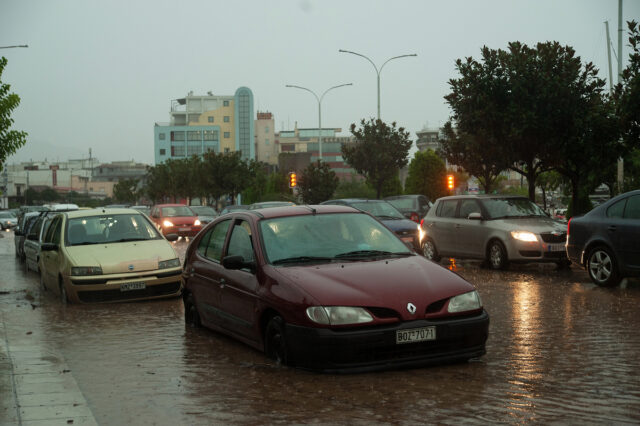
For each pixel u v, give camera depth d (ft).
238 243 24.47
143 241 39.34
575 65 62.03
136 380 19.95
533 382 18.25
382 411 15.90
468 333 19.63
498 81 62.28
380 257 22.34
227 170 215.31
